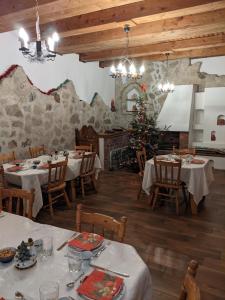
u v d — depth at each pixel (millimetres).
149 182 3770
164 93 6668
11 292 1112
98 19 3438
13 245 1490
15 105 4387
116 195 4320
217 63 6020
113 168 6180
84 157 4137
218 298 1994
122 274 1229
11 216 1890
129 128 6922
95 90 6457
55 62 5176
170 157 4141
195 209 3568
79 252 1396
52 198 3607
